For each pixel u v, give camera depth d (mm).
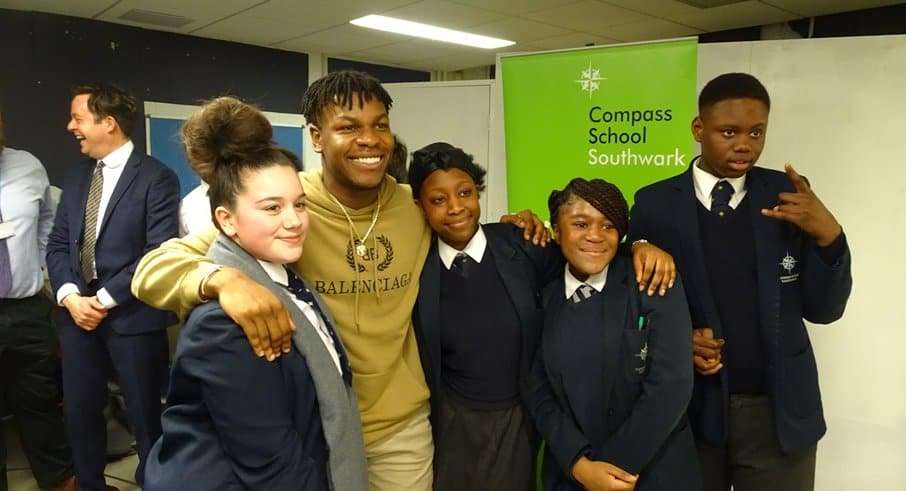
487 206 2875
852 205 2066
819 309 1403
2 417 2428
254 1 4555
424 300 1394
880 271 2053
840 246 1309
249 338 913
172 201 2268
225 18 5098
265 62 6469
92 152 2230
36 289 2328
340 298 1304
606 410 1304
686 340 1266
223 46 6082
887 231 2027
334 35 5848
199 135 1086
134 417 2289
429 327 1391
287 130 6727
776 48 2104
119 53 5352
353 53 6898
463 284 1402
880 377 2094
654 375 1261
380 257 1335
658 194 1522
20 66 4844
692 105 1986
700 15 5004
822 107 2064
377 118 1247
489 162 2941
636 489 1289
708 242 1429
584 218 1304
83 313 2160
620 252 1431
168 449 997
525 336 1406
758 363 1411
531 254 1491
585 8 4777
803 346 1422
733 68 2180
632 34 5773
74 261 2232
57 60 5012
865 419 2133
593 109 2131
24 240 2260
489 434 1401
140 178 2225
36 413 2398
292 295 1093
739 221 1421
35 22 4871
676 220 1448
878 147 2006
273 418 930
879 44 1960
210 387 900
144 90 5559
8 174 2240
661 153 2045
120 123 2219
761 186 1429
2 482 2463
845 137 2047
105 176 2252
